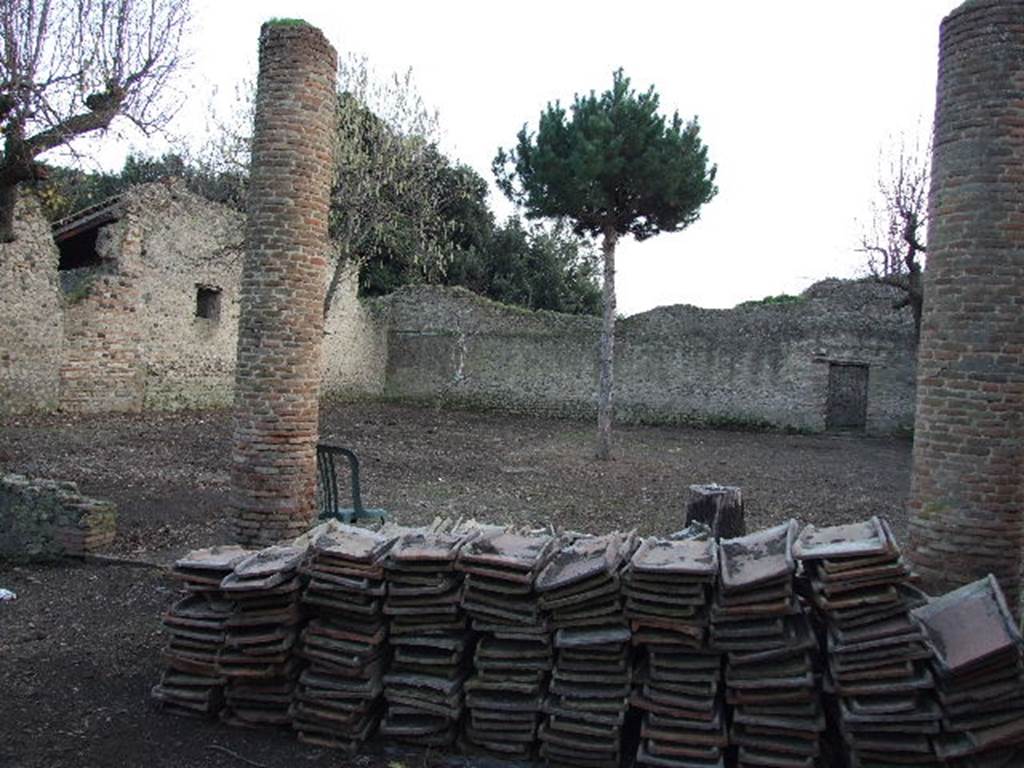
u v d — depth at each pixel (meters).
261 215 6.85
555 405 26.14
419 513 10.15
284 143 6.81
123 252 17.12
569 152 15.53
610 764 3.80
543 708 3.89
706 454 18.20
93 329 16.42
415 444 17.41
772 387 24.09
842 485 14.12
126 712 4.36
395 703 4.05
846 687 3.61
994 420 5.57
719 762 3.67
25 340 14.88
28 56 9.09
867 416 23.50
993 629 3.56
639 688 3.86
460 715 4.03
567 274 34.47
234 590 4.09
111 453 12.38
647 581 3.82
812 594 3.93
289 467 6.88
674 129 15.38
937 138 5.90
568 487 12.74
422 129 18.75
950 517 5.67
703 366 24.70
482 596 4.03
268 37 6.86
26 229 14.82
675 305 25.06
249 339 6.88
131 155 30.00
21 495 7.42
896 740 3.54
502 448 17.56
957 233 5.67
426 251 21.73
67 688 4.63
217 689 4.31
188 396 19.22
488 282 32.16
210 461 12.44
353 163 17.38
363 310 27.00
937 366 5.78
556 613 3.95
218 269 20.22
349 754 4.02
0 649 5.18
